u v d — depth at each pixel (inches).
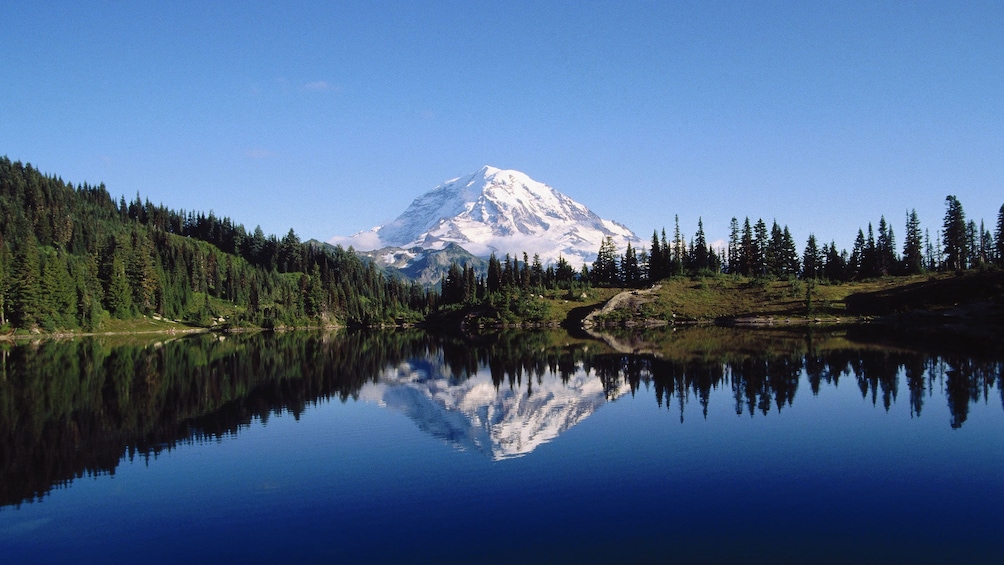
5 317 5590.6
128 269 7027.6
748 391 2222.0
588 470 1326.3
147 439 1652.3
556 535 994.1
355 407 2092.8
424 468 1362.0
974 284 5615.2
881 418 1766.7
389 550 956.0
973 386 2225.6
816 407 1926.7
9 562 962.1
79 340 5300.2
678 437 1596.9
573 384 2539.4
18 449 1560.0
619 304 6875.0
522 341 5032.0
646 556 916.6
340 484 1263.5
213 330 7327.8
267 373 3011.8
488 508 1114.7
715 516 1059.3
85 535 1047.0
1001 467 1311.5
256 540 1009.5
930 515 1055.0
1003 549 927.0
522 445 1545.3
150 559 958.4
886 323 5334.6
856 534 983.0
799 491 1179.3
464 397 2289.6
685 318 6407.5
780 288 6717.5
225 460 1449.3
